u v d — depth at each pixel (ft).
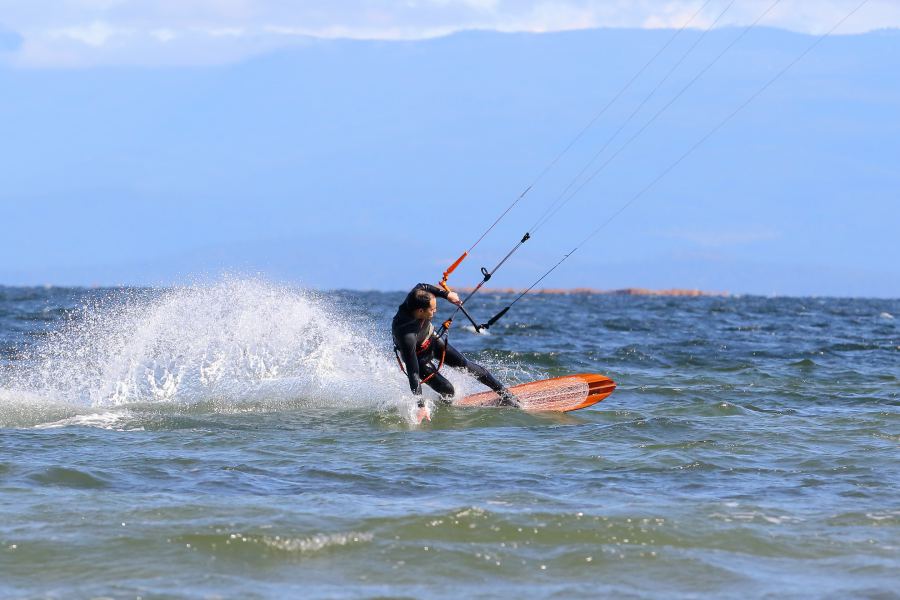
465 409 154.10
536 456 116.78
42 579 71.56
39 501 91.40
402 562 76.13
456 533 82.79
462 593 70.03
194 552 77.41
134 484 99.66
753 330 422.00
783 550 79.82
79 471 103.96
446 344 159.63
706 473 107.76
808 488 100.99
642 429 135.33
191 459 112.78
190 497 94.07
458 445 124.26
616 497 95.71
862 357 268.62
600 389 163.12
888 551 79.61
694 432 133.49
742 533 83.51
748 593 70.44
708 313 647.56
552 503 92.73
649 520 86.17
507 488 99.60
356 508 90.33
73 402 160.15
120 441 124.57
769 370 224.33
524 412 152.35
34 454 113.60
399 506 91.25
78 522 84.48
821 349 296.30
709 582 72.59
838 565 76.23
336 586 71.15
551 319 504.02
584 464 112.27
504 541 81.00
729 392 180.86
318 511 88.99
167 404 158.40
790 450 121.19
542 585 71.92
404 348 155.33
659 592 70.64
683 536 82.64
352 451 119.85
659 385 192.03
